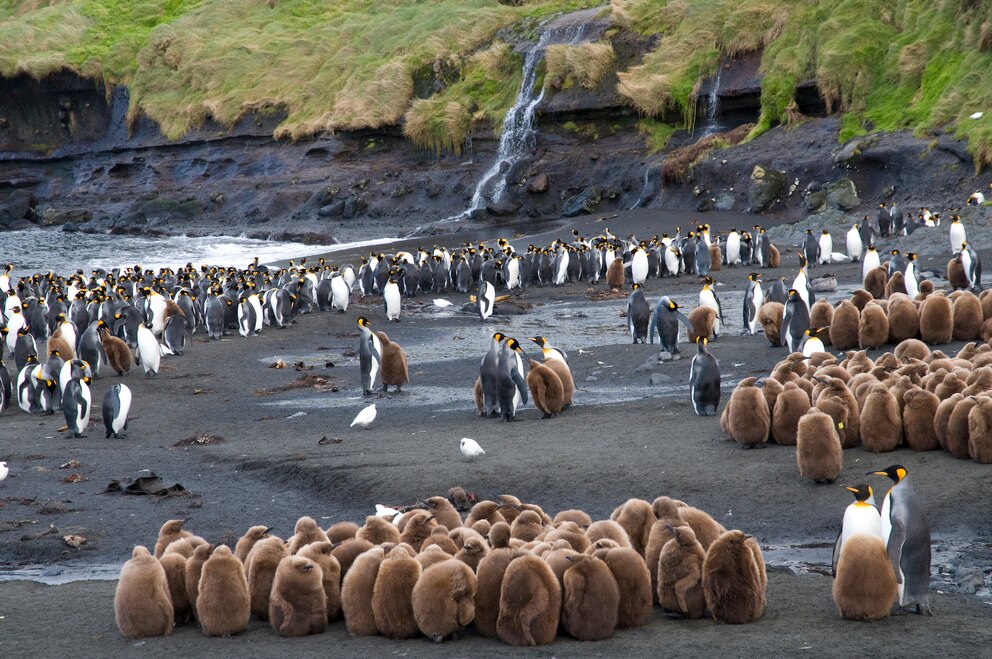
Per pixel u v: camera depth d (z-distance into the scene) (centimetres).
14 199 12794
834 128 9131
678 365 3581
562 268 6800
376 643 1334
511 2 13612
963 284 4603
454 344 4606
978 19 8900
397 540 1534
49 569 1884
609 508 2039
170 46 14300
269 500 2306
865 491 1460
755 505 1978
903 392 2261
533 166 10706
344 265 7712
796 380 2472
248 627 1444
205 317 5175
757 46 10281
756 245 6925
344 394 3628
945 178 7938
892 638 1275
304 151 12344
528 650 1277
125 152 13575
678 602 1405
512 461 2380
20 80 14138
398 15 13925
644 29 11275
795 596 1498
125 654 1325
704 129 10338
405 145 11981
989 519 1811
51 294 5372
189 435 3066
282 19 15238
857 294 3809
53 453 2825
